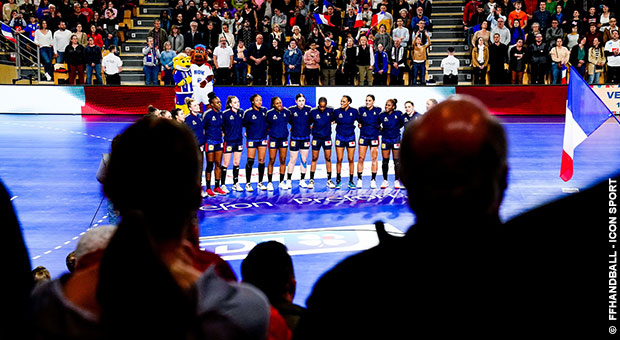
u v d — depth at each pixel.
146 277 1.41
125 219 1.47
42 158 15.41
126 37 25.77
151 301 1.40
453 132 1.41
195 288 1.56
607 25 23.20
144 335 1.40
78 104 22.12
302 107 13.52
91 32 22.86
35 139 17.56
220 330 1.56
